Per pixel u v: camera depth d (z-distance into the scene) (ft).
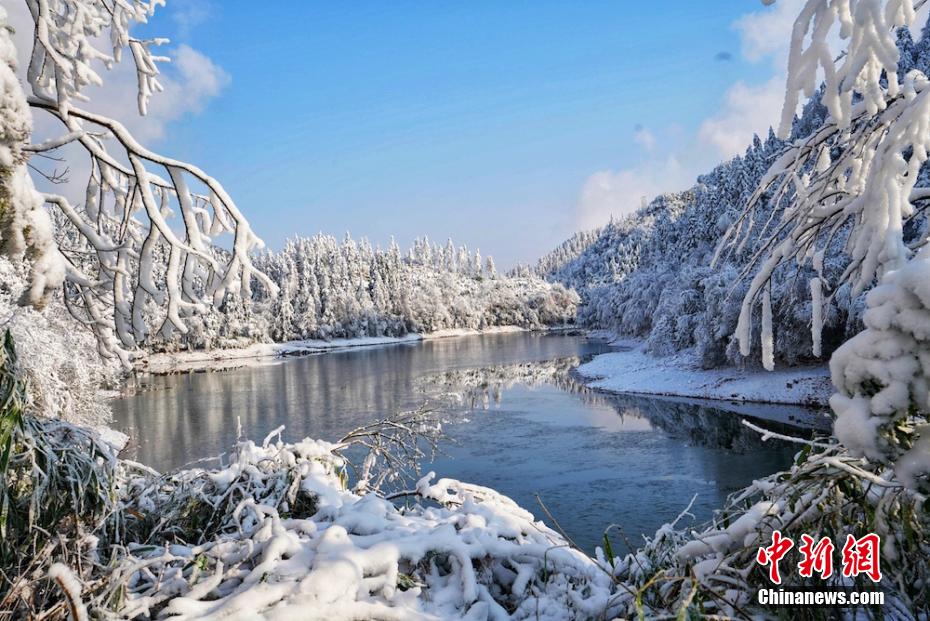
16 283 33.83
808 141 12.96
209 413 92.17
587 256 606.96
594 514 42.86
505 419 79.56
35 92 15.70
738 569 9.33
